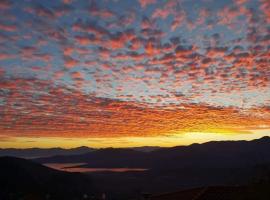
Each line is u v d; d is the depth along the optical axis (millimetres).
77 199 98312
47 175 117562
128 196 107188
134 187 129000
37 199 79062
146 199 37562
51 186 105688
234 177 112250
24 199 76312
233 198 33406
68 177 121188
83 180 124750
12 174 102750
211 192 34625
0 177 96688
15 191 88250
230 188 35719
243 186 36594
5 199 80375
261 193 33969
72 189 110812
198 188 36750
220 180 123250
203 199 33250
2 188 88500
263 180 38281
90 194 109562
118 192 118188
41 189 97438
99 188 122375
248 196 33625
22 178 102062
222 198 33375
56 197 94562
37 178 108875
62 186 110188
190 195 34969
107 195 110562
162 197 36188
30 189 93188
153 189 121375
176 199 34781
